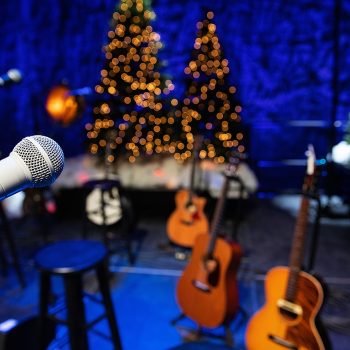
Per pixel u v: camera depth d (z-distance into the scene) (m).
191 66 5.30
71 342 1.86
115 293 2.83
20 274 2.90
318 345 1.73
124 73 5.21
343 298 2.72
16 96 5.69
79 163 4.42
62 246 1.92
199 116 5.25
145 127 5.26
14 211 4.49
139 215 4.38
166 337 2.34
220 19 5.21
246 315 2.55
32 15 5.54
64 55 5.61
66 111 3.27
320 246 3.58
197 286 2.27
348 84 5.08
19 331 1.99
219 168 4.16
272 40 5.15
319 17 4.99
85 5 5.43
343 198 4.64
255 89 5.30
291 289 1.83
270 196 5.14
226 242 2.20
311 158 2.03
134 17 5.00
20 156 0.78
